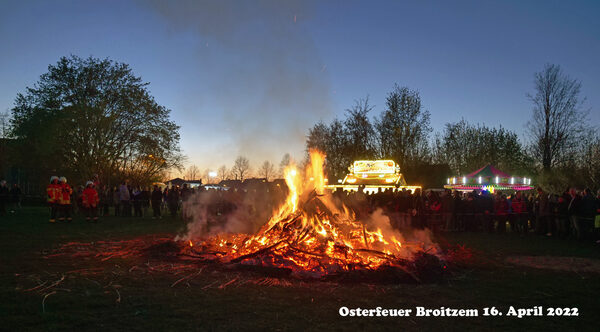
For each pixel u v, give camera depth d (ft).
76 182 88.74
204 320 14.48
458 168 143.43
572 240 41.86
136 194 69.92
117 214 71.61
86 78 86.33
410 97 115.96
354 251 25.13
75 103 84.64
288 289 19.21
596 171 92.63
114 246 31.55
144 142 90.27
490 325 14.75
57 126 80.53
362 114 110.52
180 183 131.03
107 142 87.51
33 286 18.69
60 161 85.66
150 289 18.67
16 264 23.72
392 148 115.65
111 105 88.07
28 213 68.33
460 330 14.16
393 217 52.42
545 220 47.06
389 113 116.37
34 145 84.64
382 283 20.86
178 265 24.31
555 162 105.19
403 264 23.11
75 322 13.96
